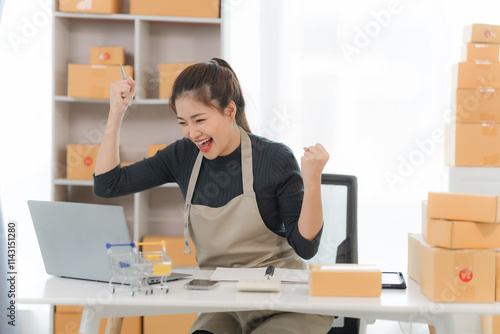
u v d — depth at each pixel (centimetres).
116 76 294
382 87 324
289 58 321
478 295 140
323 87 322
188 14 298
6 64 319
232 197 175
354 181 210
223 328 167
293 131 322
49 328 289
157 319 289
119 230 152
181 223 324
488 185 295
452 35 321
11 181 319
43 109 321
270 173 173
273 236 175
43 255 168
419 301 140
